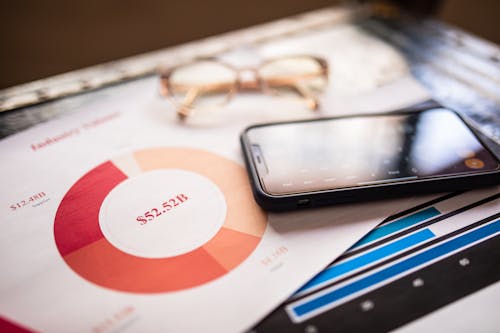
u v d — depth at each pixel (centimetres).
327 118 43
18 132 45
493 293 31
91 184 39
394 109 48
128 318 29
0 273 31
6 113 47
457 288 31
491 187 39
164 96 51
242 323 29
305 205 36
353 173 37
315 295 31
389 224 36
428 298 30
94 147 43
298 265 32
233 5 110
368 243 34
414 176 37
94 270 32
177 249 33
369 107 49
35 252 33
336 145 40
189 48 60
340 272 32
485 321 29
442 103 49
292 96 51
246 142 41
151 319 29
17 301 30
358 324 29
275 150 40
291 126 43
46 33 106
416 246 34
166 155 42
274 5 110
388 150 40
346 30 63
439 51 58
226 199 38
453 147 40
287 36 62
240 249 33
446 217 36
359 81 53
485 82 52
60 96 50
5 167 40
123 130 46
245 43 60
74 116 47
